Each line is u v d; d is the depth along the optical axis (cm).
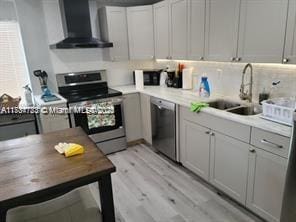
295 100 196
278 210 177
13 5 314
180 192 247
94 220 143
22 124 312
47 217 140
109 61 372
